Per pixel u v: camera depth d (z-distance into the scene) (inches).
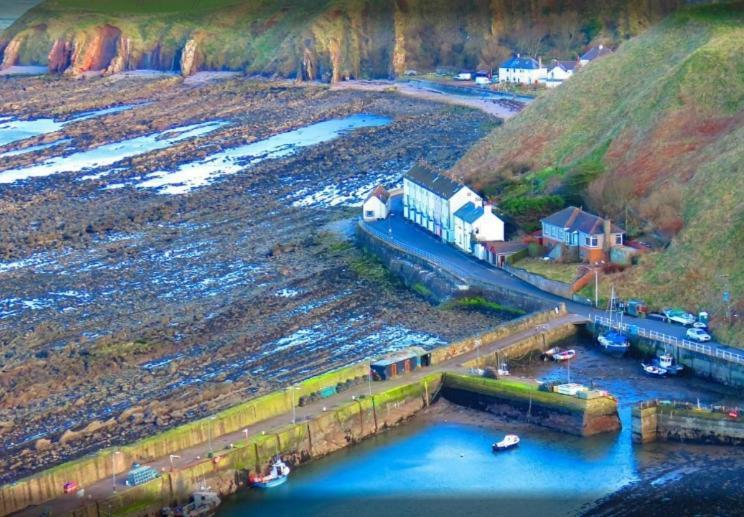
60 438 6309.1
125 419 6501.0
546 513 5556.1
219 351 7559.1
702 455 6008.9
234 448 5895.7
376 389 6599.4
